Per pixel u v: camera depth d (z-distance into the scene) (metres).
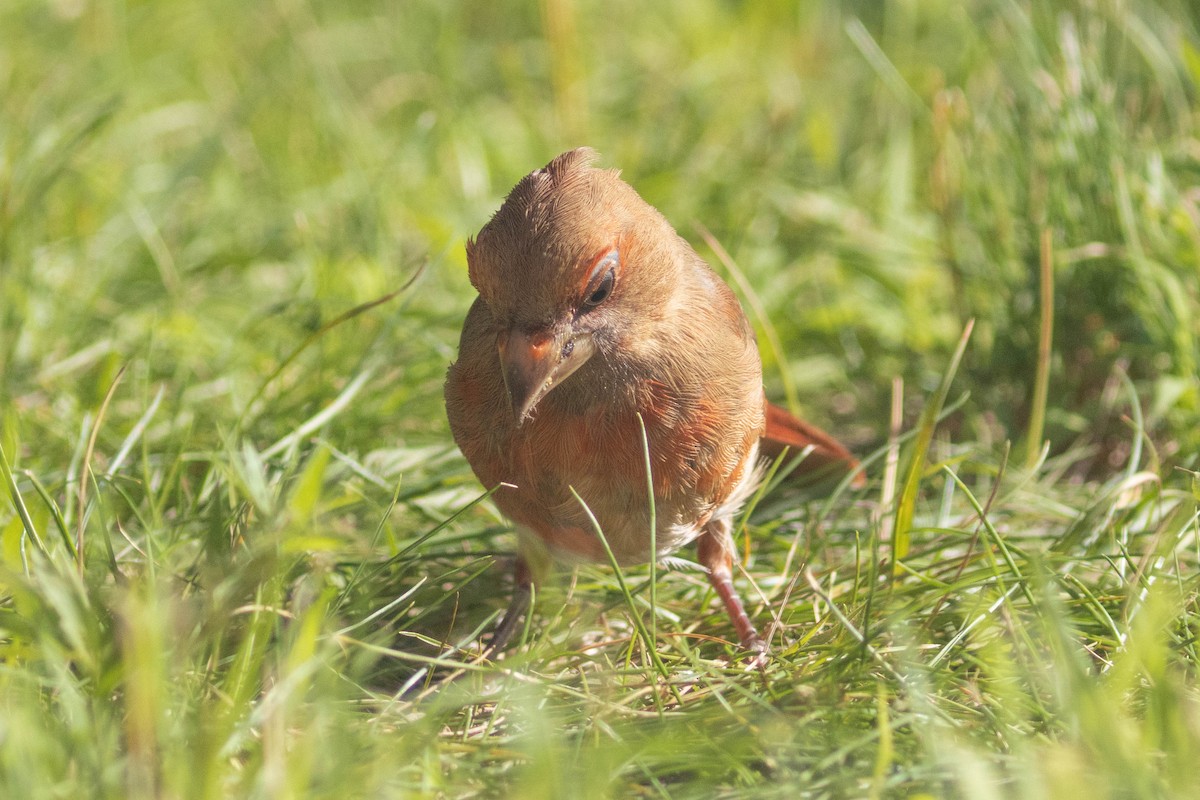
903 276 12.29
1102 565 8.51
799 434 9.59
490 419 7.80
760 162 14.34
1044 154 11.34
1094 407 10.79
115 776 5.57
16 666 6.57
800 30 17.11
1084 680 6.04
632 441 7.62
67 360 10.78
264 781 5.57
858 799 6.10
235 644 7.23
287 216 13.45
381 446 10.06
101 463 9.60
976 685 7.12
